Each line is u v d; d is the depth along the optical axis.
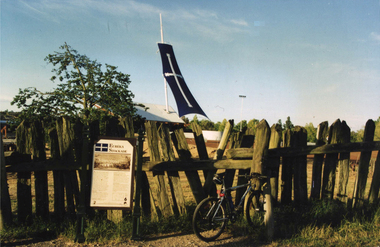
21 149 4.50
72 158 4.62
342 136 6.00
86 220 4.67
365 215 5.78
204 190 5.30
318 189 5.97
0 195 4.35
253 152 5.23
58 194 4.70
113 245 4.18
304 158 5.85
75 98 19.06
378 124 6.85
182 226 4.90
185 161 5.04
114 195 4.29
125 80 19.84
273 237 4.71
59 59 18.95
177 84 48.00
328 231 4.91
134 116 19.41
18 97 17.81
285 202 5.84
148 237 4.57
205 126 60.62
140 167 4.32
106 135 4.75
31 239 4.27
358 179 6.04
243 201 5.25
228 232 4.92
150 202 5.07
